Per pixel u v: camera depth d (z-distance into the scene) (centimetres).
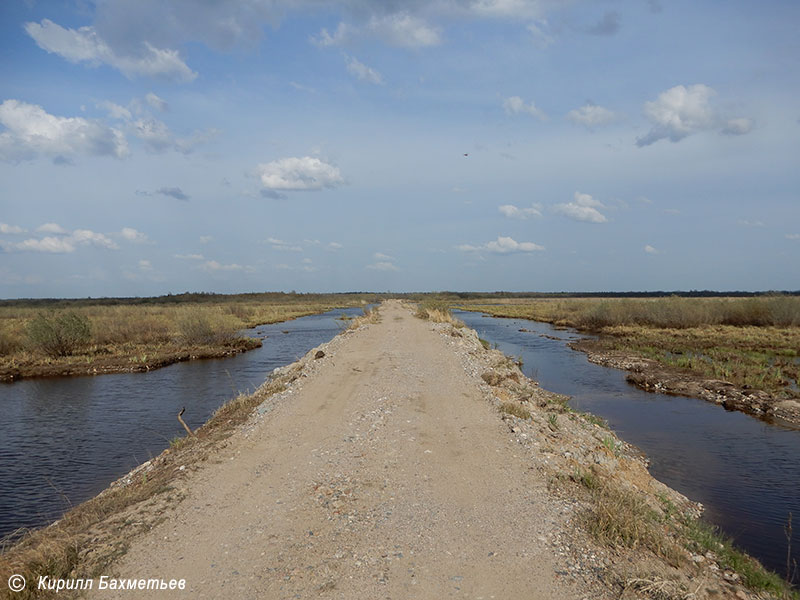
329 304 10231
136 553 515
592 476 746
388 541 536
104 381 2120
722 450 1223
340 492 663
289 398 1208
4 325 3672
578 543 537
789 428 1413
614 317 4412
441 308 4144
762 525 823
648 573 485
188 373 2286
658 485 935
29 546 561
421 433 913
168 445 1257
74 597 438
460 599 434
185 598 436
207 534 555
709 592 496
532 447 848
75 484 1035
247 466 770
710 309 4297
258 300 11975
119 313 4216
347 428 949
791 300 4044
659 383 1994
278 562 495
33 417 1548
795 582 633
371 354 1848
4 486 1027
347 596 437
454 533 554
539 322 5538
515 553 511
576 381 2094
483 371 1563
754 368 2162
